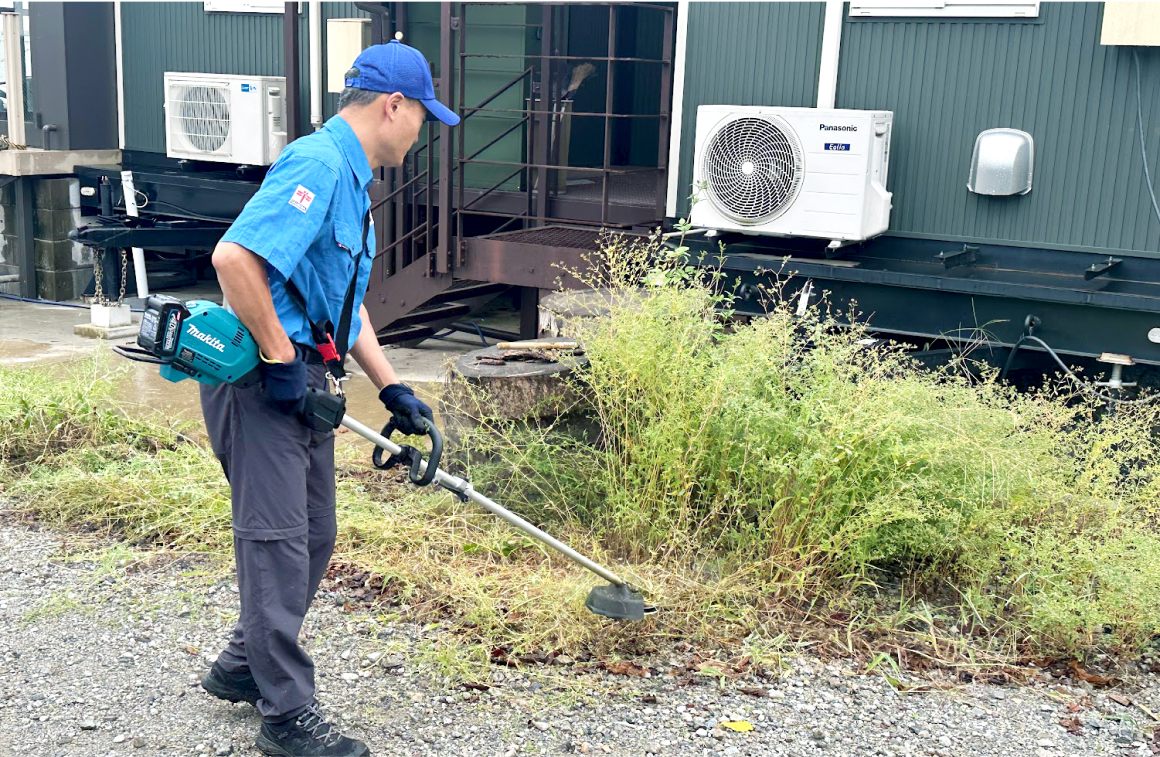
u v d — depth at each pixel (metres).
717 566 3.75
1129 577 3.35
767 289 5.79
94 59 10.02
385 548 3.98
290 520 2.59
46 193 9.77
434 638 3.34
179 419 5.72
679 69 6.80
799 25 6.34
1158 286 5.29
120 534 4.26
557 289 6.70
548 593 3.46
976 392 4.18
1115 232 5.61
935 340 5.67
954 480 3.73
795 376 4.02
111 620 3.46
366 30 8.18
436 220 8.61
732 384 3.93
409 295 7.57
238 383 2.49
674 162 6.92
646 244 6.42
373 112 2.61
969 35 5.84
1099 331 5.03
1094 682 3.22
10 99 10.22
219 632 3.40
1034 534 3.78
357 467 4.89
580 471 4.21
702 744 2.82
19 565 3.92
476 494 2.88
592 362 4.12
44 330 8.55
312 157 2.47
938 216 6.08
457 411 4.39
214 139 9.12
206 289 10.66
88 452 4.95
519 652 3.25
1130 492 3.99
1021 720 2.99
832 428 3.66
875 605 3.63
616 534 3.99
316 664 3.18
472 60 8.29
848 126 5.63
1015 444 3.93
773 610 3.51
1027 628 3.49
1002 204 5.88
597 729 2.87
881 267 5.77
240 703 2.96
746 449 3.76
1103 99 5.54
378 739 2.80
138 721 2.87
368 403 6.42
